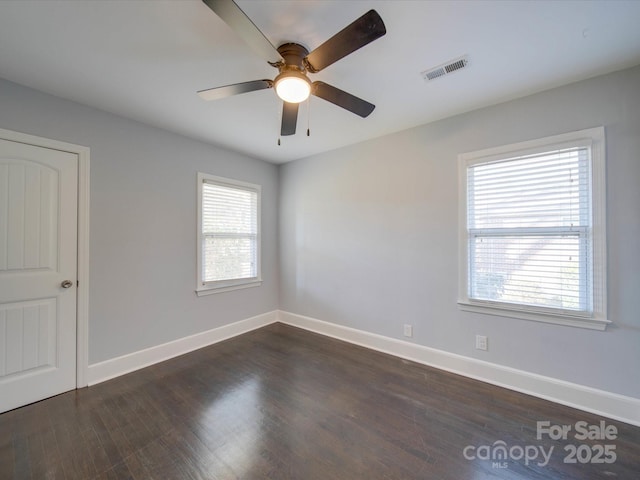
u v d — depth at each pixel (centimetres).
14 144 201
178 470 148
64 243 222
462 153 249
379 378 243
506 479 142
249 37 131
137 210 264
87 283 233
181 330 297
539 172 216
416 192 277
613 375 189
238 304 357
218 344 322
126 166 256
